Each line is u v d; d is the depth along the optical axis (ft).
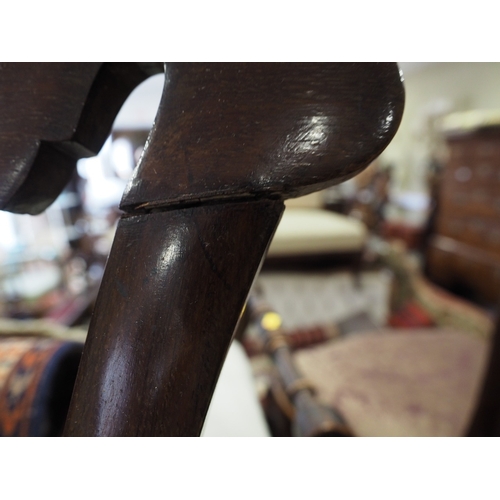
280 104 0.35
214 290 0.37
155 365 0.38
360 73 0.34
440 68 11.17
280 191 0.35
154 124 0.38
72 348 0.99
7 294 5.33
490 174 4.73
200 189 0.36
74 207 7.43
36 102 0.41
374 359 2.49
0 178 0.41
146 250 0.38
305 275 7.85
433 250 5.90
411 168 12.26
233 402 1.35
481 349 2.61
